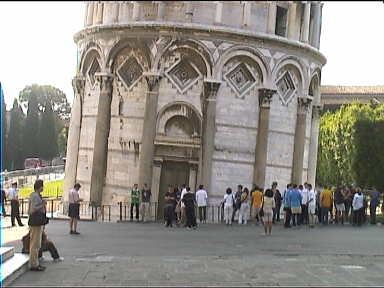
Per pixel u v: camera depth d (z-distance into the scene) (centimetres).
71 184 3775
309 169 3919
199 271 1603
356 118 5666
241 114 3475
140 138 3456
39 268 1547
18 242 2123
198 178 3397
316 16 3844
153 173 3416
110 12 3547
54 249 1720
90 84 3722
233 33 3384
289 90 3656
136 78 3484
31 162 8525
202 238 2473
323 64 3966
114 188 3522
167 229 2856
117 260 1769
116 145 3534
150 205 3372
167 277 1500
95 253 1927
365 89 9250
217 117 3419
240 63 3462
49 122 9156
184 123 3447
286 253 2050
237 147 3462
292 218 3303
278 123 3588
